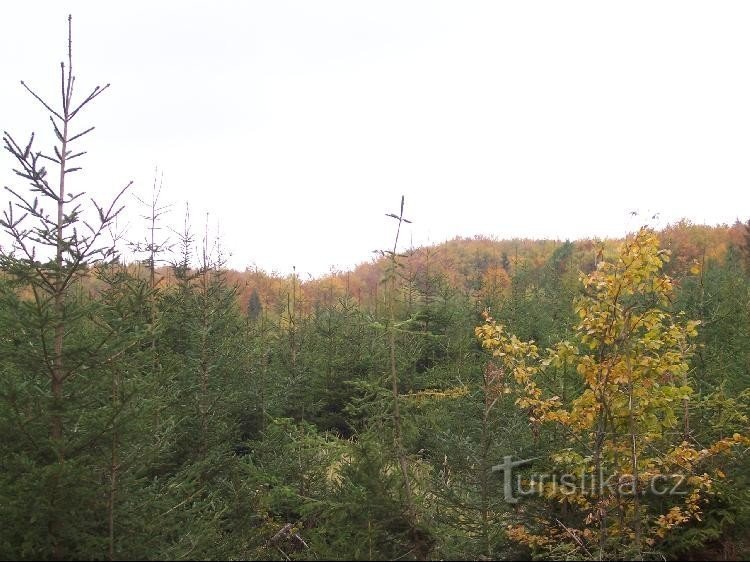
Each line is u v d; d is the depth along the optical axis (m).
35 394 5.16
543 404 6.74
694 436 7.36
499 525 6.67
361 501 6.07
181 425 8.20
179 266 12.48
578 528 6.85
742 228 46.25
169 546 5.63
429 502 6.71
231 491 7.85
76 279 5.58
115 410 5.16
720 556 6.60
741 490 6.80
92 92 5.41
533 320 16.97
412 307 15.37
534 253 62.12
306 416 12.62
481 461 6.82
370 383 6.48
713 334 11.80
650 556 6.62
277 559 6.79
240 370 10.98
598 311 6.42
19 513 4.86
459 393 7.29
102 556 5.10
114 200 5.34
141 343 7.40
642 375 6.24
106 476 5.43
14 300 5.20
